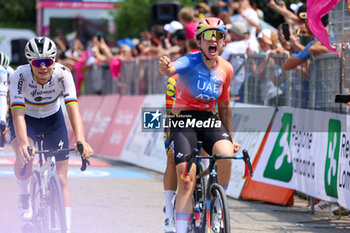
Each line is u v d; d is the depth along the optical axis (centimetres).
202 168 898
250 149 1427
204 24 847
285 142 1345
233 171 1461
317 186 1204
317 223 1138
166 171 922
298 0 1930
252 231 1052
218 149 845
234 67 1550
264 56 1441
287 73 1370
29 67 914
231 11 1959
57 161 956
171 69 834
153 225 1091
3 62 1266
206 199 839
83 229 1047
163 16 2902
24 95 940
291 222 1145
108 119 2333
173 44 1942
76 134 887
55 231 869
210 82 868
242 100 1532
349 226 1111
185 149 854
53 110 977
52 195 873
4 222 1091
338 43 1160
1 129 1030
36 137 995
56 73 917
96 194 1416
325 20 1223
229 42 1714
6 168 1858
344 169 1089
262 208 1295
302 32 1470
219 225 800
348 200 1068
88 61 2697
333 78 1177
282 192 1328
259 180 1373
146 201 1338
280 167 1342
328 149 1167
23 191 990
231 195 1425
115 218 1147
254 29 1683
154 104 1900
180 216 846
